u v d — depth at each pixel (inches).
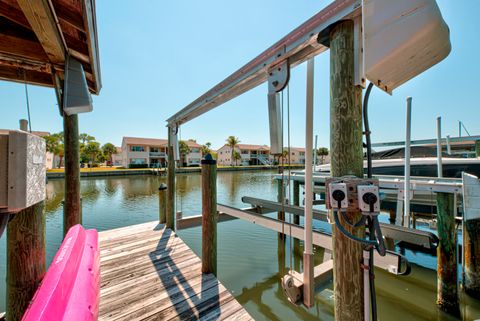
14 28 69.6
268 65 53.6
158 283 81.4
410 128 111.1
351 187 33.7
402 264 60.2
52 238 208.2
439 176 130.9
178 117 125.5
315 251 162.6
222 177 843.4
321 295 112.6
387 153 239.8
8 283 51.3
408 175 110.3
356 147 35.5
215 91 83.0
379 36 29.5
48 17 52.0
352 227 34.2
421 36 27.7
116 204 370.0
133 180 737.6
